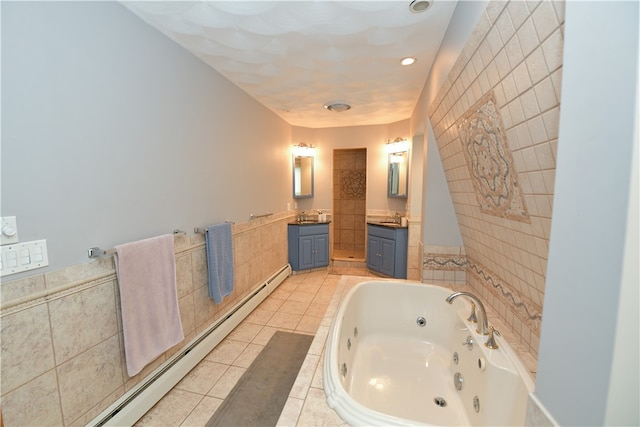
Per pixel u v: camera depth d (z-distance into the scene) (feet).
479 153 4.42
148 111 5.14
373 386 5.85
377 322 7.57
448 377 6.08
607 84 1.54
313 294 10.90
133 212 4.87
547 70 2.28
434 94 6.53
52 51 3.60
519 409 3.66
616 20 1.47
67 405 3.84
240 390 5.74
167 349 5.26
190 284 6.34
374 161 13.73
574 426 1.83
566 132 1.90
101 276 4.28
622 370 1.55
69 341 3.86
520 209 3.64
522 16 2.40
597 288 1.65
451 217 7.77
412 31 5.38
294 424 3.25
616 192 1.51
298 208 14.40
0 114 3.13
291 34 5.51
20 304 3.33
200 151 6.63
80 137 3.98
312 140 14.14
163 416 5.06
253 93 8.93
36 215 3.48
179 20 5.03
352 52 6.24
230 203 8.00
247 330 8.18
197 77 6.46
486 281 6.26
